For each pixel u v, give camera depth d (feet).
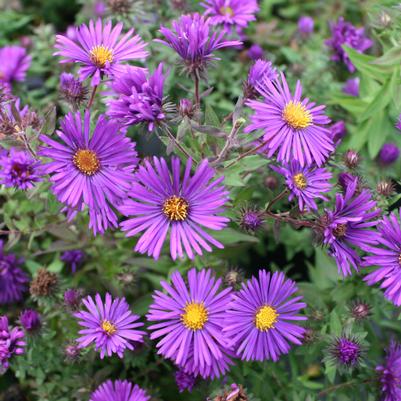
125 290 1.35
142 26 1.38
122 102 1.06
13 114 1.15
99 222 1.07
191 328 1.10
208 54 1.12
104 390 1.13
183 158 1.16
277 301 1.11
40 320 1.25
